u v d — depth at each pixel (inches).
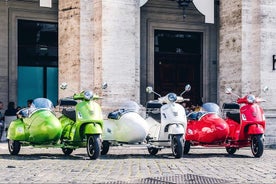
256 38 721.0
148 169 391.5
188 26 872.3
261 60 715.4
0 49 784.3
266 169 398.9
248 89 722.2
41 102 483.5
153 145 503.8
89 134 467.2
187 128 529.7
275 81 722.2
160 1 857.5
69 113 485.1
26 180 323.3
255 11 723.4
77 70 657.6
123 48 660.1
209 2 789.2
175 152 487.8
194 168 401.4
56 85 828.0
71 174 354.3
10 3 792.3
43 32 818.2
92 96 473.4
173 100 490.6
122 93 657.0
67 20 673.6
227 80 740.7
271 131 712.4
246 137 524.4
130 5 666.8
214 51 882.8
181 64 882.1
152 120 514.3
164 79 874.1
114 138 504.1
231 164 436.8
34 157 481.7
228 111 543.8
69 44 669.9
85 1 660.1
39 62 816.9
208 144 526.6
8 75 788.0
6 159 458.9
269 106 716.0
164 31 871.7
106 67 650.2
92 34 663.1
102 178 334.6
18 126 489.4
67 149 515.5
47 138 474.6
